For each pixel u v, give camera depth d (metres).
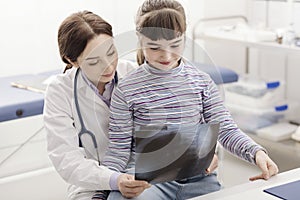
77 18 1.73
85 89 1.68
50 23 3.11
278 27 3.63
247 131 3.28
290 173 1.62
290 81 3.69
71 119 1.77
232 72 3.10
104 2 3.26
